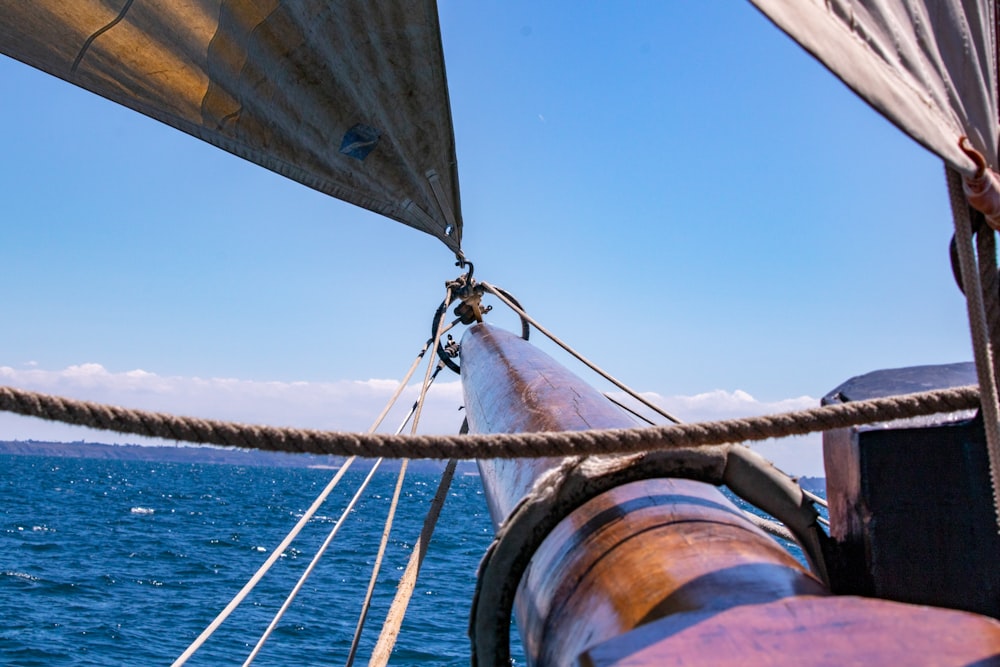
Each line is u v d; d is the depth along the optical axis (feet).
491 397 16.52
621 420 12.31
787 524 8.43
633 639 5.30
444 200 26.40
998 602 7.72
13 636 64.23
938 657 4.60
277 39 20.61
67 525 165.58
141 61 19.89
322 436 7.52
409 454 7.54
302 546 146.10
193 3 19.22
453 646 66.18
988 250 6.94
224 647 65.31
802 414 7.47
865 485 8.14
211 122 21.59
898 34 6.19
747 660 4.79
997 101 6.82
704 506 8.00
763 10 5.39
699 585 6.30
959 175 6.42
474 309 30.19
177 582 97.96
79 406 6.97
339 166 24.03
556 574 7.92
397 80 22.91
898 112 5.81
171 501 281.95
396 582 102.01
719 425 7.52
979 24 6.64
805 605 5.38
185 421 7.25
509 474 12.03
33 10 18.29
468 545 154.81
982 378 6.34
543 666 7.60
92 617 73.87
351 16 21.07
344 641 68.54
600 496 8.54
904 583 8.00
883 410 7.36
